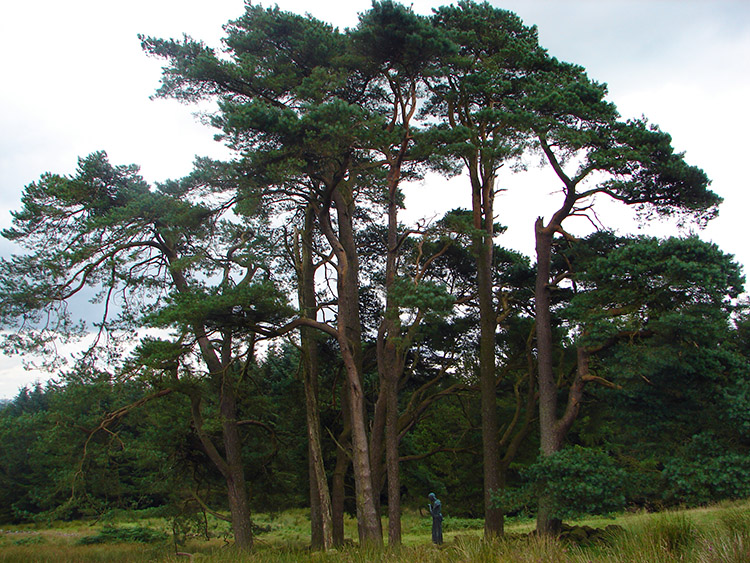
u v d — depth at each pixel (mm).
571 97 18516
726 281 15898
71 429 21094
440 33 18000
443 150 18109
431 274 25984
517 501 17844
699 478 15117
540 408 20797
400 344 20109
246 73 19672
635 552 8266
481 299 23172
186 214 20359
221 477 26953
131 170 23094
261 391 28484
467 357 27219
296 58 21266
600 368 22094
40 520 21438
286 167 17281
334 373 29453
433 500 20828
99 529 39062
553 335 24938
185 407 25828
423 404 24828
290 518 46312
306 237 24797
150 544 30734
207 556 17297
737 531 8297
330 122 17094
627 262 16594
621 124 18703
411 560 10680
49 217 21531
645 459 25156
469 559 9383
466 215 22750
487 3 22172
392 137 18266
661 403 18062
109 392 20266
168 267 22000
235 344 21516
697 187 18297
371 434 23062
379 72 19703
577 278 19469
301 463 28938
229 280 20562
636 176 18828
